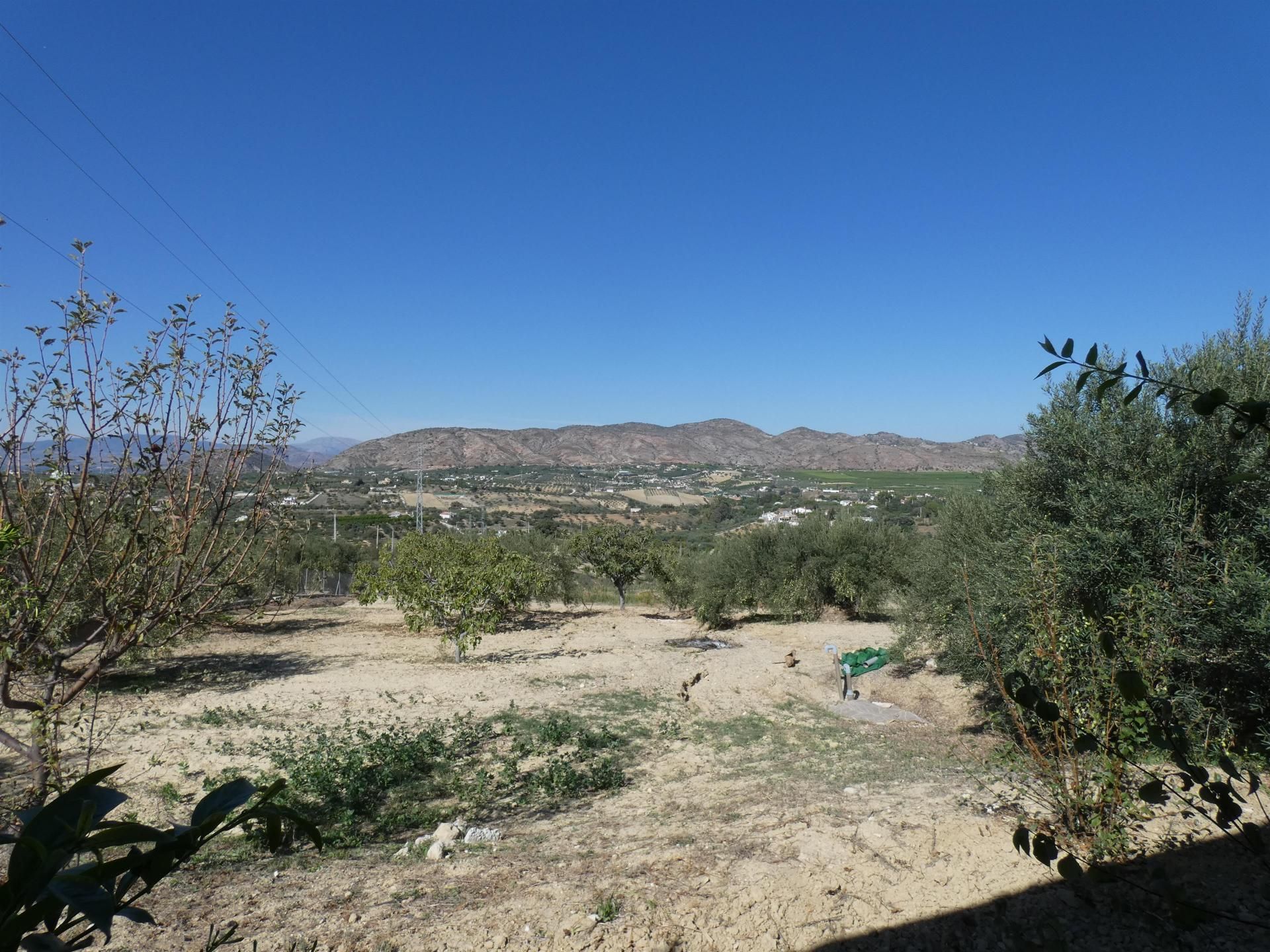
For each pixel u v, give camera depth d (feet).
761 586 73.92
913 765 27.73
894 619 42.75
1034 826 15.65
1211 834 14.14
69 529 14.34
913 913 12.80
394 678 48.39
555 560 87.86
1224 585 18.24
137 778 26.43
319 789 24.81
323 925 14.24
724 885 14.75
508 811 24.22
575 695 43.52
